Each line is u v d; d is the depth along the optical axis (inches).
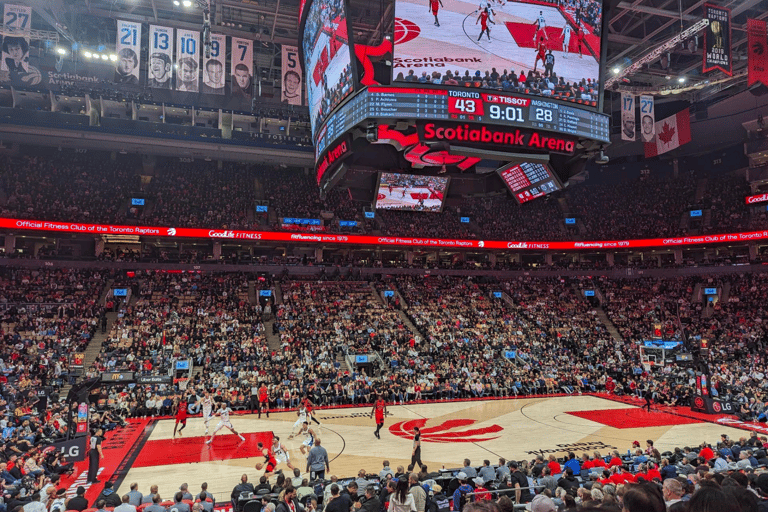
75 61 1779.0
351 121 589.0
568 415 1008.9
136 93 1929.1
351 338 1435.8
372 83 600.7
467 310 1755.7
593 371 1387.8
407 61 574.6
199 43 1362.0
